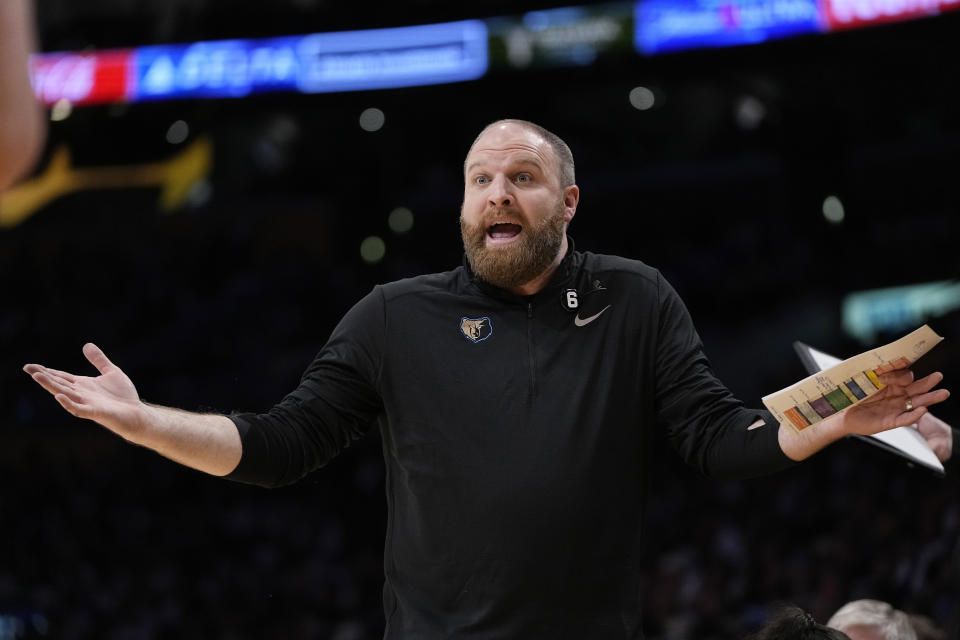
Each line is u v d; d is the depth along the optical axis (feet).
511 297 31.94
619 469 30.73
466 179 32.96
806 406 27.07
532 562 29.53
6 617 163.22
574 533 29.76
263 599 159.33
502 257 31.40
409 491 30.96
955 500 99.40
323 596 159.43
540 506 29.73
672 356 31.71
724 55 159.33
